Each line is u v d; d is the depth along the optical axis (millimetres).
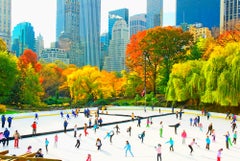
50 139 32406
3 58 62531
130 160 24562
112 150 27953
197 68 63469
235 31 74000
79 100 81688
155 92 81812
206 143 30156
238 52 51625
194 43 82688
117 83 93688
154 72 82312
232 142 32000
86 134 35062
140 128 41094
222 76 51812
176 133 37031
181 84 63156
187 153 27141
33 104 73125
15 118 48594
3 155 15484
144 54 80812
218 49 56031
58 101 87562
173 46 78750
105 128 40781
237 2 199375
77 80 79938
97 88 80938
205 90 57656
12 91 70562
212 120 49469
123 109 68062
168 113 58500
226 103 51844
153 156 25938
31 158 14734
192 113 59344
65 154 26094
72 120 47562
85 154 26312
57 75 110188
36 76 74188
